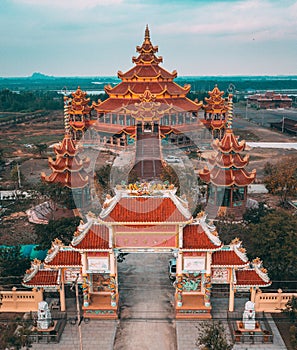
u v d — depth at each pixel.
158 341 35.34
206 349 30.98
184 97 120.81
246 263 37.34
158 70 119.88
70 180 60.16
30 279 38.19
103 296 40.12
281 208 69.00
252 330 35.34
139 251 37.16
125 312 39.28
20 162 106.56
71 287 39.94
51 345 34.88
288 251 42.91
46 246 47.47
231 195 61.28
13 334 33.38
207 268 37.38
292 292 41.06
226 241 50.19
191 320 38.12
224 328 35.38
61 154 60.94
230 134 61.41
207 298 38.12
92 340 35.50
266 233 44.66
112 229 36.34
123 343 35.12
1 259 44.16
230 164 60.75
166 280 45.22
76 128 116.06
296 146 126.44
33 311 39.19
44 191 59.41
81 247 36.59
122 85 120.38
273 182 70.31
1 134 157.38
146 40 119.56
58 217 61.12
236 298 41.53
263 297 38.94
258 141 136.62
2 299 39.19
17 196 74.88
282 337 35.88
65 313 38.69
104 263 37.41
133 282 44.69
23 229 60.69
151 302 40.88
